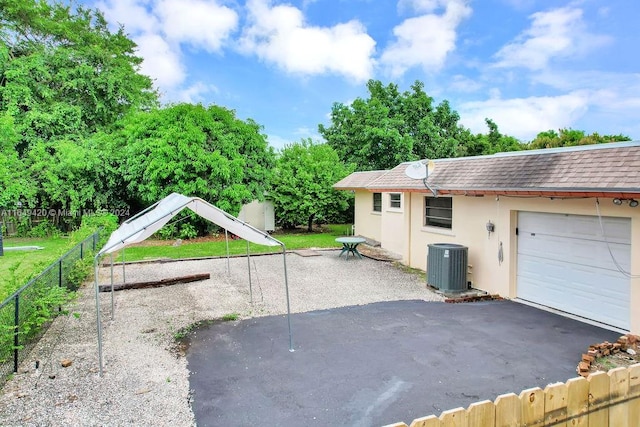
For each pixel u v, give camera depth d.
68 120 21.19
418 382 5.48
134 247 17.31
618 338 6.91
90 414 4.75
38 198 20.23
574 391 3.09
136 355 6.48
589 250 7.81
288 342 6.94
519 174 8.72
